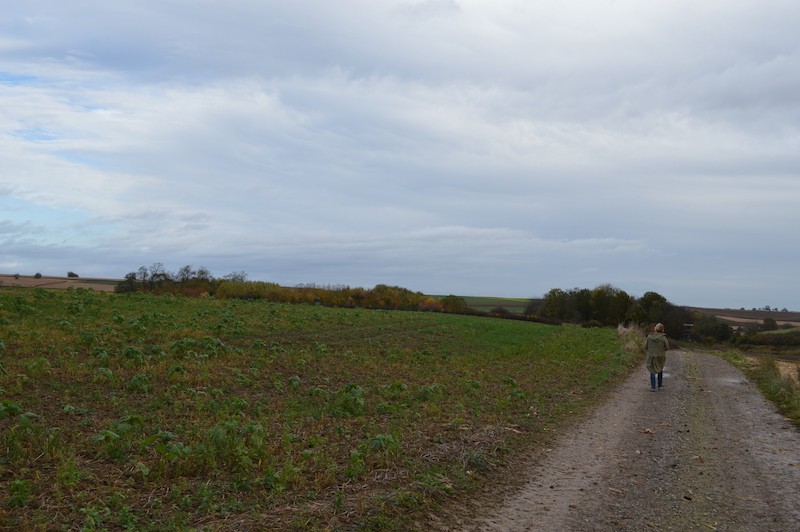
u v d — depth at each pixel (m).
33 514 5.76
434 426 11.32
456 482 8.04
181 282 50.38
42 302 22.33
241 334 21.62
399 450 9.10
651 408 14.97
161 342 17.73
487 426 11.59
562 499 7.75
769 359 24.38
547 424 12.52
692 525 6.91
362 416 11.63
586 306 77.81
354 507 6.68
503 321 44.91
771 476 8.92
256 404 11.87
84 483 6.77
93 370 12.82
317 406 12.31
